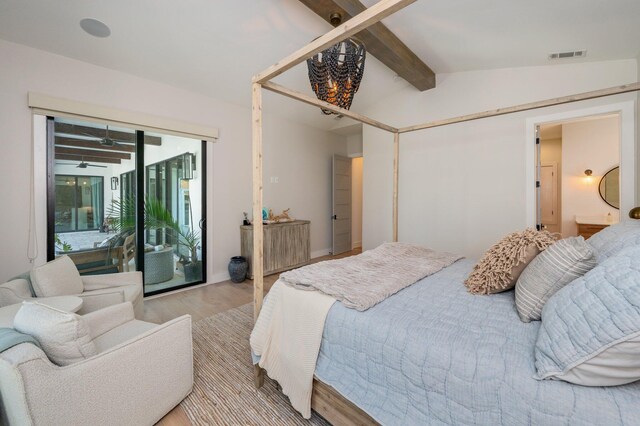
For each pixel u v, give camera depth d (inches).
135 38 103.9
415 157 162.4
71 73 109.6
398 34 108.7
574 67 117.2
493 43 108.5
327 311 55.9
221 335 98.0
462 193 146.3
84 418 46.9
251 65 127.8
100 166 120.5
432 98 154.3
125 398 52.7
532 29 95.0
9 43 97.7
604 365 30.7
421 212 160.7
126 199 128.0
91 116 112.8
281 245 175.0
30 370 41.2
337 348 53.2
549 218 216.8
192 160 149.1
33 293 77.7
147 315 115.7
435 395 40.4
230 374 76.0
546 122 123.3
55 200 110.1
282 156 193.9
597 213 181.0
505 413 34.4
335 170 228.7
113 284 95.0
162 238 140.2
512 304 55.1
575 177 187.2
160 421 60.0
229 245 164.1
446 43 113.0
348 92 90.6
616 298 31.2
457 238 148.6
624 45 98.5
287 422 59.3
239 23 102.0
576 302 35.4
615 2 76.1
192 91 144.8
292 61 63.3
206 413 62.1
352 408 51.2
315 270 74.0
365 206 188.4
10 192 99.7
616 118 175.9
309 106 179.3
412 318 49.6
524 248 56.5
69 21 93.1
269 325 66.1
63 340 46.9
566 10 82.1
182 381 65.0
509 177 132.9
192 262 152.4
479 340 41.9
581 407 30.3
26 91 100.7
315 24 106.3
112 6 89.3
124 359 52.8
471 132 142.7
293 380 58.8
